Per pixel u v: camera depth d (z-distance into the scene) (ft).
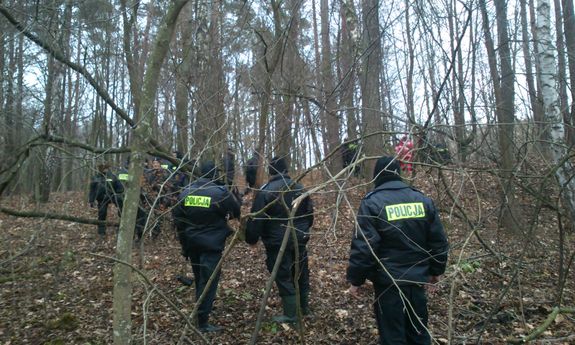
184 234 15.15
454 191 16.78
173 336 14.19
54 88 15.62
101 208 25.29
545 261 19.16
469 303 15.37
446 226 19.45
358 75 18.88
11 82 16.14
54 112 15.58
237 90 17.06
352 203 22.70
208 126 16.58
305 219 15.07
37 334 14.90
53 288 17.22
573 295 15.79
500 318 14.43
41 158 15.10
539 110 21.15
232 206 14.90
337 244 22.17
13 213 13.58
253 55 19.03
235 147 16.11
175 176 19.24
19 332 15.02
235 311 16.30
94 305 17.13
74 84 17.34
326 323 14.98
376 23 20.68
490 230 20.62
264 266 20.77
